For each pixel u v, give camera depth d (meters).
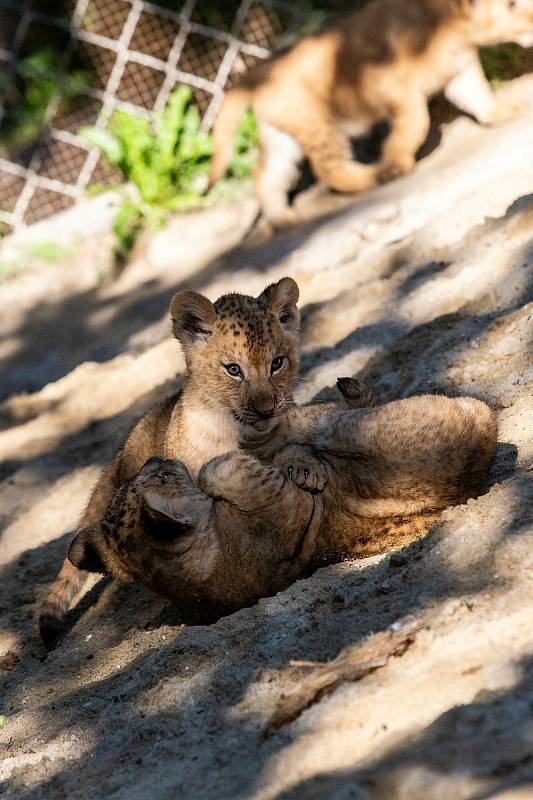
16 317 21.81
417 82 18.78
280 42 24.86
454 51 18.61
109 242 23.03
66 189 24.67
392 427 8.41
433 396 8.55
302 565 8.22
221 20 25.52
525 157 15.80
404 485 8.28
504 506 7.46
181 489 8.28
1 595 11.11
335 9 24.88
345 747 5.68
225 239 20.98
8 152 25.70
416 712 5.73
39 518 12.73
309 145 19.73
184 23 24.81
